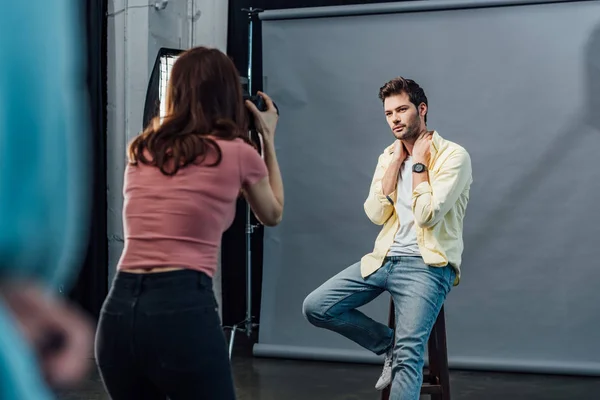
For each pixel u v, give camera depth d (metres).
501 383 4.27
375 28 4.71
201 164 1.81
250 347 5.07
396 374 2.74
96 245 4.91
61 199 0.46
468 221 4.57
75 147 0.49
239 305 5.33
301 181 4.83
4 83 0.44
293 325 4.84
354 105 4.74
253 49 5.20
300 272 4.83
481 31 4.55
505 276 4.53
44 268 0.47
